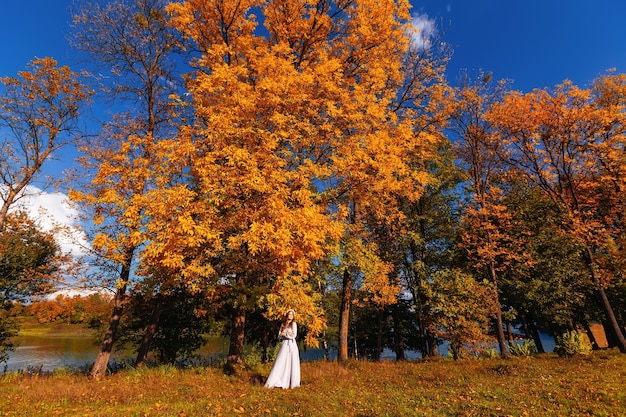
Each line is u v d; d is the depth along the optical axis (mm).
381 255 19875
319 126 10969
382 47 13062
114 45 12445
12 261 18547
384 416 5672
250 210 8688
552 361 12461
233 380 9602
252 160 8586
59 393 7359
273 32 13250
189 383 8961
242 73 9867
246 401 6668
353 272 16969
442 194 22859
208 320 19922
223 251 9383
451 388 8133
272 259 9508
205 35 12664
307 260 9250
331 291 25375
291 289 9734
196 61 12375
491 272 17703
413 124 14453
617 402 6422
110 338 11203
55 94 13531
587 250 16875
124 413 5730
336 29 13609
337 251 11750
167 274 9797
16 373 10484
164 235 7734
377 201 13195
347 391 7895
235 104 9219
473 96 17141
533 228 23047
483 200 17375
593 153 16203
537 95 16141
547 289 21312
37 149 13852
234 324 12727
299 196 9031
